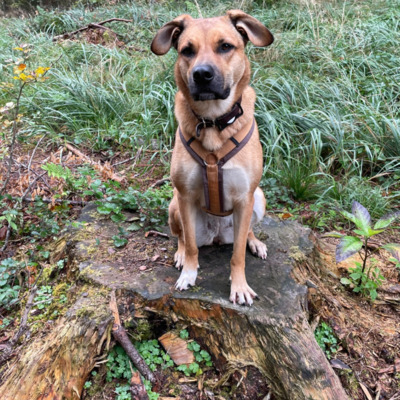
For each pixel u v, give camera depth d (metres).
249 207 0.80
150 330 0.78
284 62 1.97
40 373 0.67
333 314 0.87
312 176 1.40
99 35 2.62
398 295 0.96
